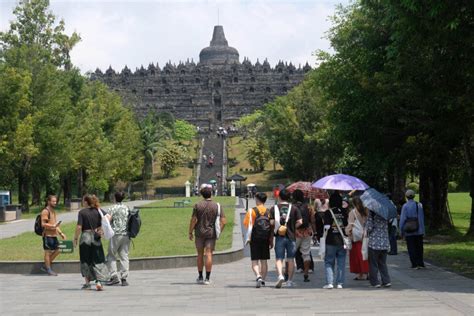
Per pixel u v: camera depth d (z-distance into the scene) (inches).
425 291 707.4
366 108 1473.9
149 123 5211.6
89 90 3287.4
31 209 2910.9
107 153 3240.7
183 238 1330.0
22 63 2487.7
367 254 769.6
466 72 968.9
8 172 2679.6
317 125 3154.5
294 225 765.3
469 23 848.9
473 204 1437.0
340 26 1951.3
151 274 891.4
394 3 880.3
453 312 570.6
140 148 4399.6
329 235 753.0
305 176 3486.7
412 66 1117.7
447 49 917.8
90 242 748.6
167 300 664.4
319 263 1030.4
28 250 1097.4
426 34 893.2
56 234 901.8
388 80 1321.4
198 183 5295.3
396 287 749.9
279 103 3789.4
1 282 823.7
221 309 605.9
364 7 1462.8
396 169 1726.1
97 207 768.3
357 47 1604.3
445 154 1556.3
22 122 2285.9
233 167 5964.6
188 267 968.9
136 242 1238.3
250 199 3700.8
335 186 904.9
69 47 2760.8
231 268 963.3
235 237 1341.0
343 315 566.9
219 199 3764.8
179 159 5689.0
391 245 1141.7
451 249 1187.9
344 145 2465.6
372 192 768.9
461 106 1168.2
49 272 888.9
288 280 766.5
